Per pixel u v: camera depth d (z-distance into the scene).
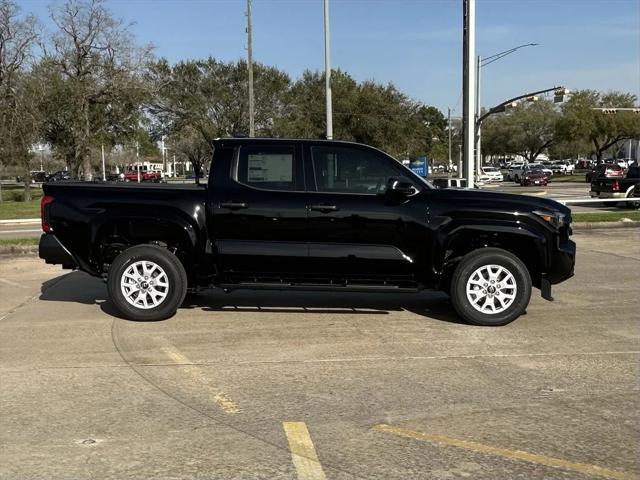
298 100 53.28
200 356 5.81
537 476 3.58
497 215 6.78
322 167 6.99
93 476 3.58
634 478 3.56
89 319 7.21
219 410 4.54
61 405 4.62
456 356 5.80
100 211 7.04
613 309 7.68
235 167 7.05
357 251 6.87
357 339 6.38
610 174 27.41
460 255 7.07
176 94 49.34
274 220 6.88
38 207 31.19
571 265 6.97
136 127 43.56
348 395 4.83
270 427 4.25
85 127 39.38
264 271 7.03
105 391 4.91
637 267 10.70
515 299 6.80
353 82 56.47
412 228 6.82
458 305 6.87
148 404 4.65
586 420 4.35
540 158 136.50
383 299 8.31
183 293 7.05
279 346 6.13
